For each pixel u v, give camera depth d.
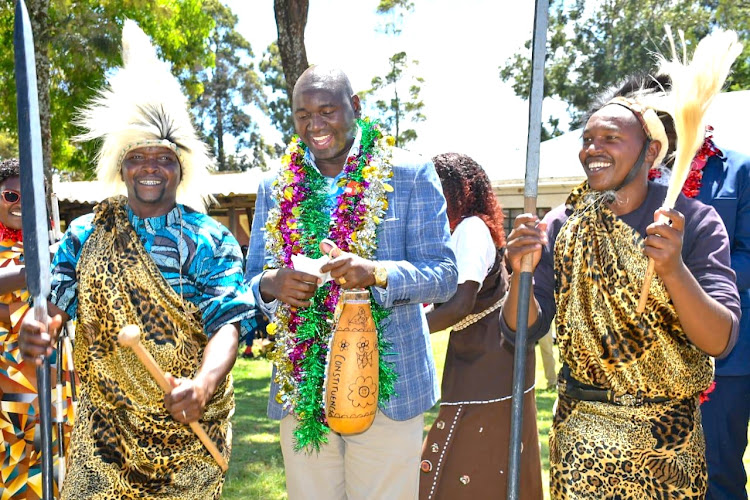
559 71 29.61
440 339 13.66
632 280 2.54
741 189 3.67
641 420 2.57
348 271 2.79
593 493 2.59
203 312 2.91
